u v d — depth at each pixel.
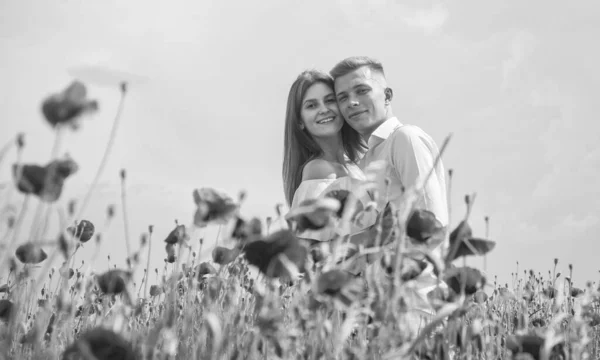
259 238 1.79
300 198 4.36
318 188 4.33
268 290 1.81
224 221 1.99
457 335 2.14
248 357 1.95
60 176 1.68
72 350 1.47
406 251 1.92
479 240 1.97
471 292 2.10
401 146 3.68
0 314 2.23
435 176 3.58
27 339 2.11
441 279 2.01
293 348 1.87
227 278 2.36
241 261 2.46
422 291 2.40
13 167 1.63
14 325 2.02
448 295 2.10
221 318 2.20
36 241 1.67
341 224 2.05
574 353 2.20
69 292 2.37
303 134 4.89
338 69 4.41
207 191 1.98
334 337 1.96
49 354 1.87
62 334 2.32
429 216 2.04
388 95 4.50
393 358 1.73
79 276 2.51
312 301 1.93
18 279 2.12
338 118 4.64
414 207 2.05
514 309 3.30
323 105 4.61
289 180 4.98
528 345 2.09
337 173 4.54
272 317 1.76
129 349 1.49
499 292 3.25
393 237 2.25
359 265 2.32
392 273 1.97
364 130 4.38
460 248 2.01
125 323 1.92
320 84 4.65
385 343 1.85
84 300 2.36
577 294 3.38
